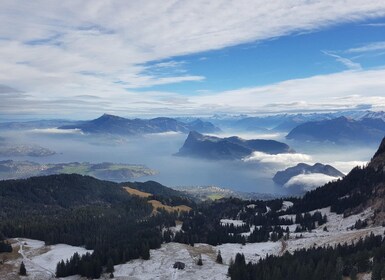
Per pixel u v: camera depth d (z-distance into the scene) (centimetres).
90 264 16812
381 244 13075
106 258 18000
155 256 18250
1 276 17912
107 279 16200
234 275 14162
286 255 14650
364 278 11512
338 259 12031
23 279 17762
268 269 13425
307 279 12162
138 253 18425
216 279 15062
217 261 17538
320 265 12238
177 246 19550
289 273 12600
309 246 18375
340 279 11638
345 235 18588
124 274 16562
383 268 10819
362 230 19288
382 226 19038
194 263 17175
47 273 18700
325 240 18738
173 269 16550
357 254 12338
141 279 15762
